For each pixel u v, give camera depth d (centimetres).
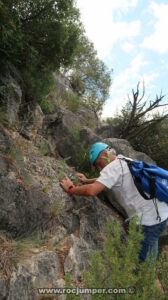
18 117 452
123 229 416
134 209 338
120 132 734
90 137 499
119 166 342
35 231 323
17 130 427
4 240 290
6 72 434
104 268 262
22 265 279
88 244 357
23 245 298
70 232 352
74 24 498
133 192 339
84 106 898
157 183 333
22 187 322
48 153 456
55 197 356
